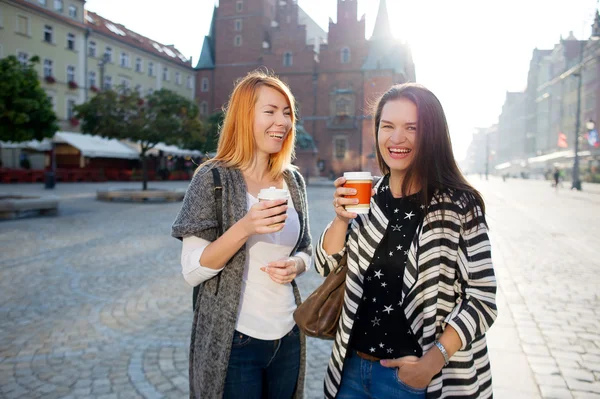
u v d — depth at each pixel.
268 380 2.02
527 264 7.73
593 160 46.06
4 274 6.91
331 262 1.89
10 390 3.40
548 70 68.00
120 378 3.61
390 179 1.88
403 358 1.61
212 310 1.88
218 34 53.97
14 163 35.25
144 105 20.52
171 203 19.41
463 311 1.55
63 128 38.38
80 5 40.28
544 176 58.78
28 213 14.34
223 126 2.09
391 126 1.78
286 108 2.08
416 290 1.65
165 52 53.62
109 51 43.69
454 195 1.66
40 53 36.28
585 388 3.37
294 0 50.50
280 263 1.94
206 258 1.77
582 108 53.09
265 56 51.44
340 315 1.87
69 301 5.63
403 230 1.74
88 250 8.87
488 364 1.70
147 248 9.15
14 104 13.20
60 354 4.06
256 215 1.65
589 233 11.27
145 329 4.71
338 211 1.77
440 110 1.73
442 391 1.62
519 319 4.92
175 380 3.58
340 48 49.50
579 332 4.53
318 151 50.38
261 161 2.12
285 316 2.02
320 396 3.38
